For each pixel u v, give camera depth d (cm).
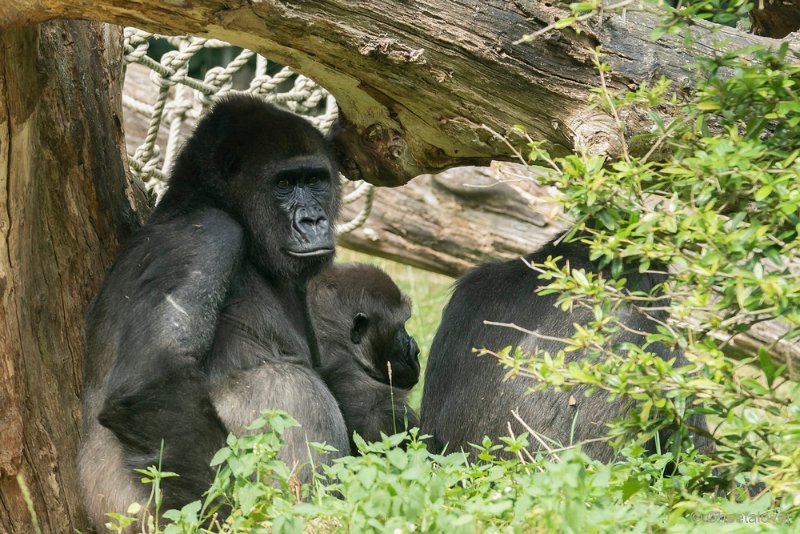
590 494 780
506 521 784
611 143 970
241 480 842
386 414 1246
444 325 1243
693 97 1010
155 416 933
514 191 2088
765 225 820
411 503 750
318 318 1320
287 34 948
